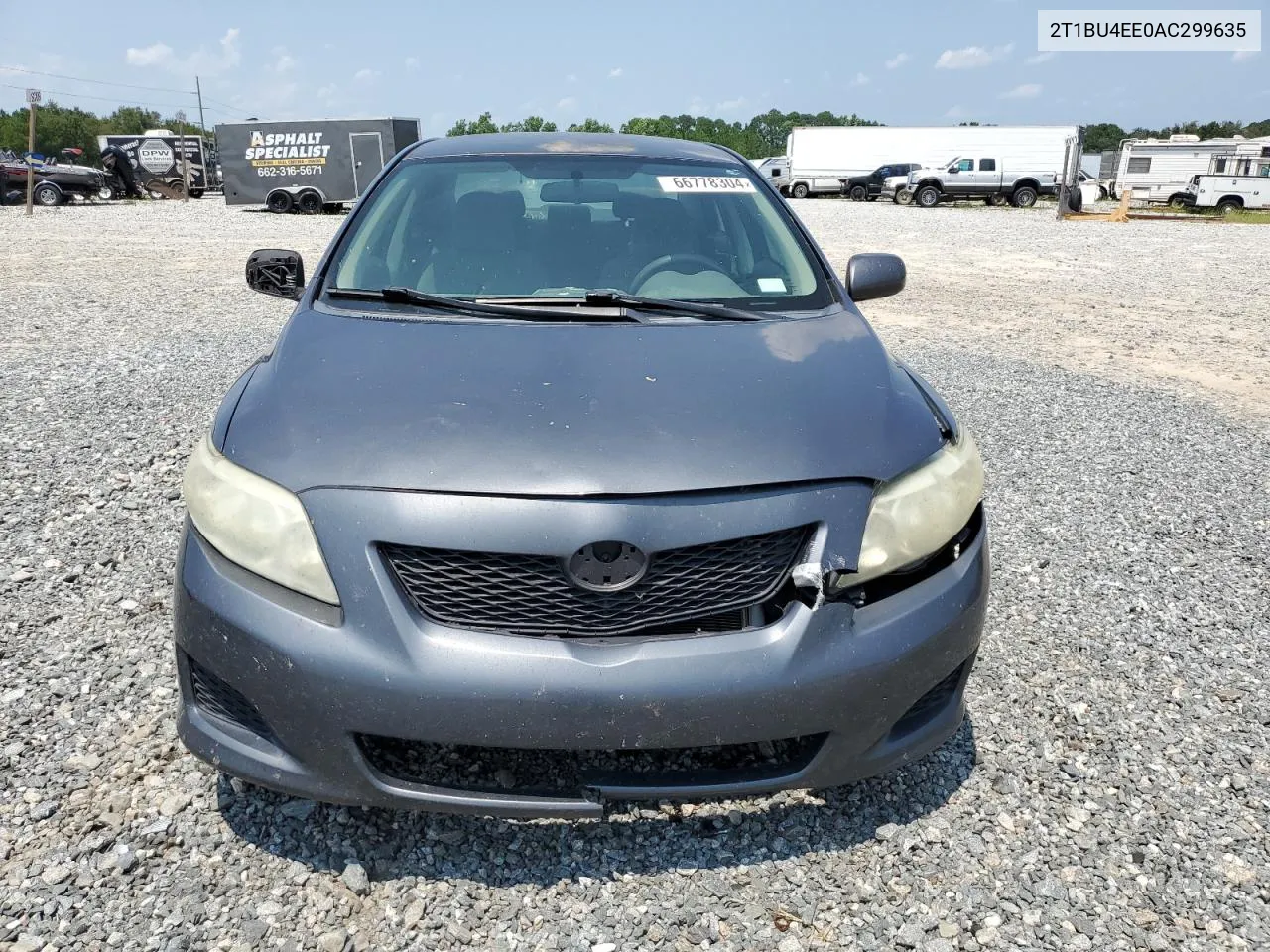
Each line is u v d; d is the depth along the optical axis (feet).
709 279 10.34
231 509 6.96
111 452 16.81
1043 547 14.29
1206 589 13.07
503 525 6.54
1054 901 7.43
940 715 7.66
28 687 9.70
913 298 39.50
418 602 6.65
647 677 6.45
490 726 6.44
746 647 6.65
